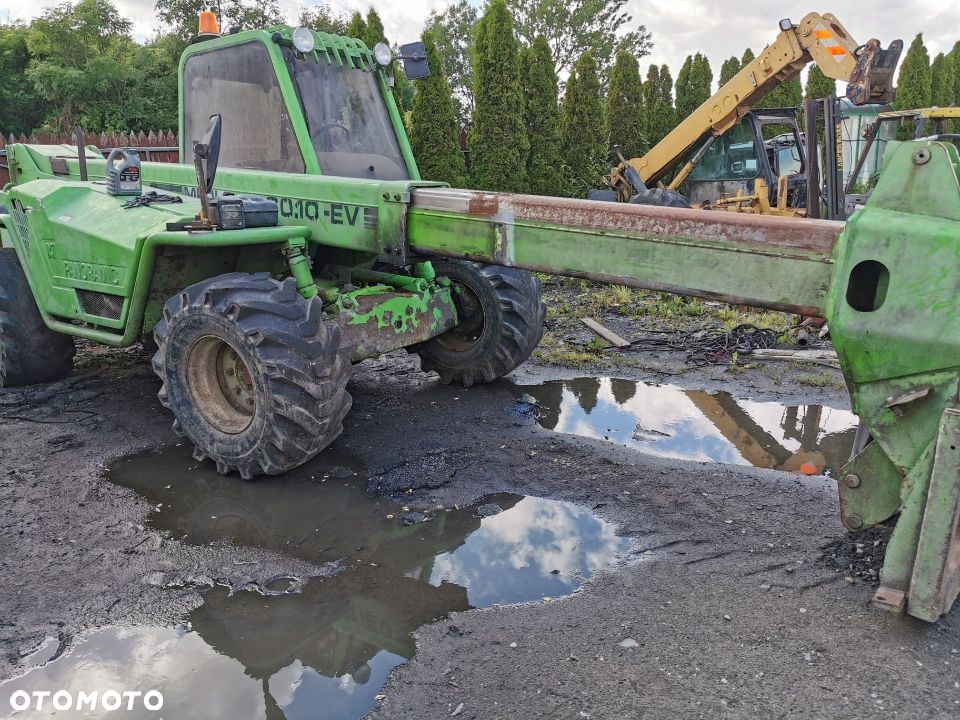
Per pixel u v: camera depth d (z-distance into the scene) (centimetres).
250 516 350
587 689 231
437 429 456
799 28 942
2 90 2498
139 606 279
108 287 406
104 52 2623
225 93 470
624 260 317
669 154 1067
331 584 296
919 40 2131
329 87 460
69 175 559
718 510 352
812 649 246
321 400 354
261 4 2558
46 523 339
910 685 229
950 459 239
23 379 509
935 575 248
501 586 295
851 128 1181
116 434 439
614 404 520
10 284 487
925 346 245
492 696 230
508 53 1137
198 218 377
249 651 255
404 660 250
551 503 366
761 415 503
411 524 345
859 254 252
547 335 699
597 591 288
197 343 373
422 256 393
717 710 221
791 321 734
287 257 391
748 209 993
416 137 1170
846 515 280
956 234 236
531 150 1228
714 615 269
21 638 260
